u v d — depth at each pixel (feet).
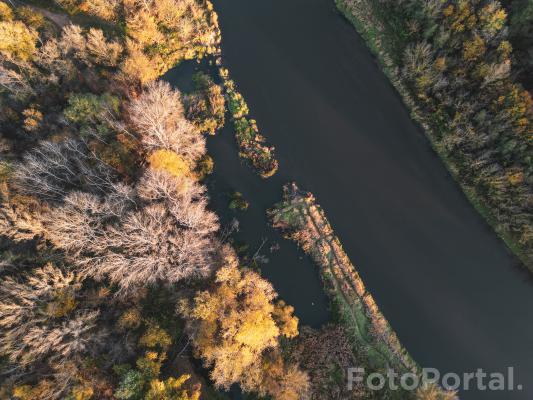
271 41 318.45
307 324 263.70
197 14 313.94
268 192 284.82
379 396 247.70
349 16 314.96
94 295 215.72
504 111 247.50
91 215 226.79
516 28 249.55
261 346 219.61
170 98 255.50
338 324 261.44
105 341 209.15
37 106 254.27
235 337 209.87
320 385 244.42
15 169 227.40
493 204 274.36
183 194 238.07
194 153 270.46
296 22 321.93
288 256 273.75
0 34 236.22
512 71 253.44
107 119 247.70
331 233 279.90
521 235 265.13
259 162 287.07
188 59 307.78
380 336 262.67
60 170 241.55
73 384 191.01
